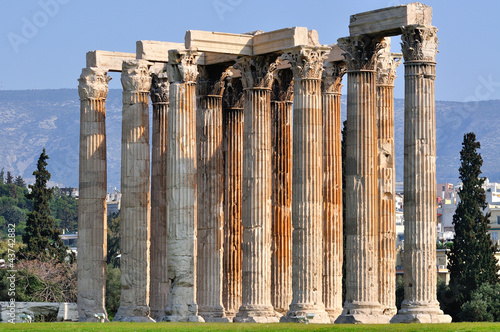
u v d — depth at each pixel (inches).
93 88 3762.3
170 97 3417.8
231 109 3838.6
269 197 3508.9
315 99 3353.8
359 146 3176.7
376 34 3181.6
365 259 3142.2
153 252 3841.0
